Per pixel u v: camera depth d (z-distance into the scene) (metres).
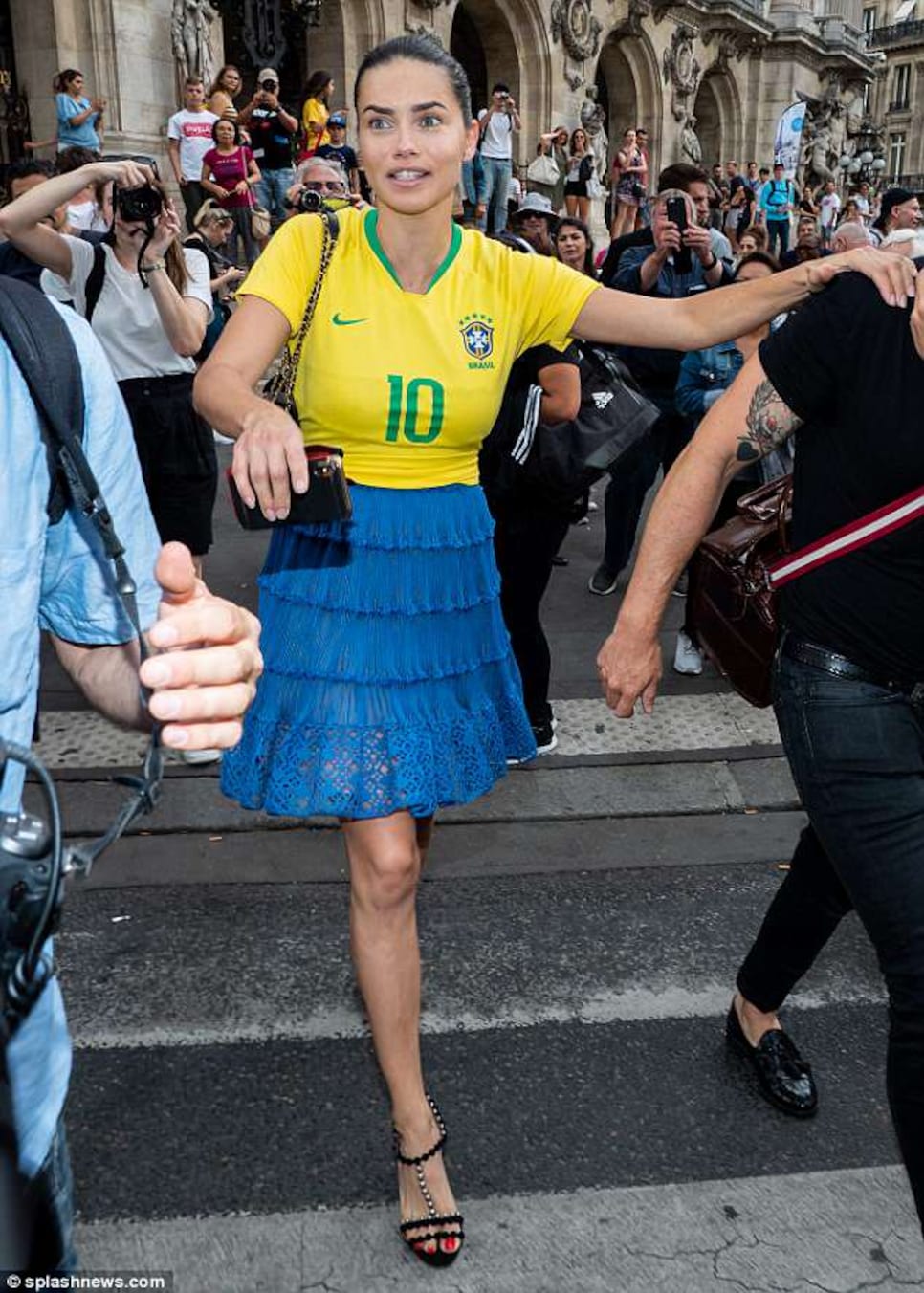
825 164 36.12
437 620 2.13
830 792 1.93
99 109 12.37
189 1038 2.76
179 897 3.35
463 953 3.11
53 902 1.01
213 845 3.63
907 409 1.77
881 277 1.80
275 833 3.71
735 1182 2.34
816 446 1.95
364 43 18.62
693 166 6.63
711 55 31.41
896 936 1.88
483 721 2.21
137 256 4.10
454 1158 2.39
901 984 1.87
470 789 2.18
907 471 1.80
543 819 3.84
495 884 3.46
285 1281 2.09
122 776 1.11
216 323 8.52
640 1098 2.58
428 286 2.05
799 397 1.89
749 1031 2.63
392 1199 2.29
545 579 3.89
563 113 24.25
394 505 2.09
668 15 28.47
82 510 1.19
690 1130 2.49
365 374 2.02
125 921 3.23
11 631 1.16
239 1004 2.88
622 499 5.81
